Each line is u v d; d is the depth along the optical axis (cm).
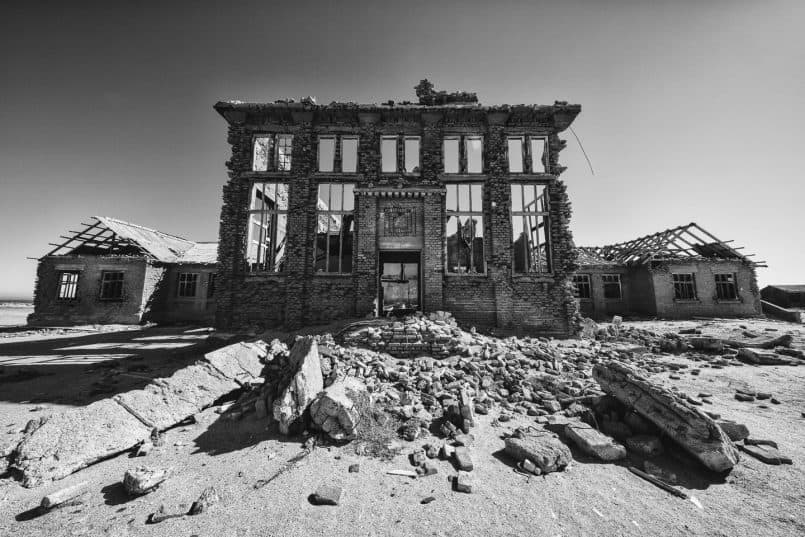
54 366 884
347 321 1014
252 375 682
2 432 496
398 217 1162
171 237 2402
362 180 1182
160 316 2006
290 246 1147
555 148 1200
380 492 358
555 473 397
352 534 295
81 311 1878
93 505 339
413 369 690
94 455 416
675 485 376
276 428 504
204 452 448
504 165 1184
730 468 393
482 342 863
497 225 1159
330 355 689
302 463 413
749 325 1609
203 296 2055
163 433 500
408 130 1207
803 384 707
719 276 2022
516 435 468
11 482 373
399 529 302
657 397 467
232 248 1148
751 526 309
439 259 1121
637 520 319
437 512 326
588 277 2177
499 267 1137
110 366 873
